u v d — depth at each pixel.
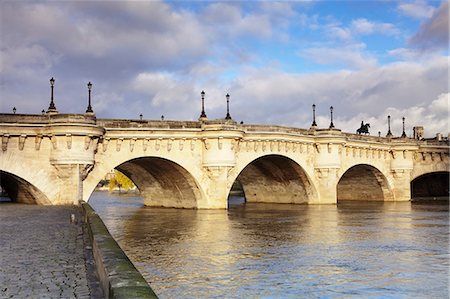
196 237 44.59
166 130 61.62
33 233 27.44
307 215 65.75
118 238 44.22
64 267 18.38
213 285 27.27
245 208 78.56
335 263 33.06
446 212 70.62
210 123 64.69
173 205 76.62
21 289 15.26
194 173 65.12
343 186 104.31
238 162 69.38
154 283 27.66
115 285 11.01
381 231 48.97
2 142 48.78
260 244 40.66
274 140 72.69
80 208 43.09
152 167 69.81
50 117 50.81
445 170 102.81
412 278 29.09
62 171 50.66
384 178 95.56
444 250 38.12
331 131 80.50
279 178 86.38
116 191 185.75
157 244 40.72
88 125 50.97
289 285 27.30
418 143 98.75
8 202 57.75
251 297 24.97
